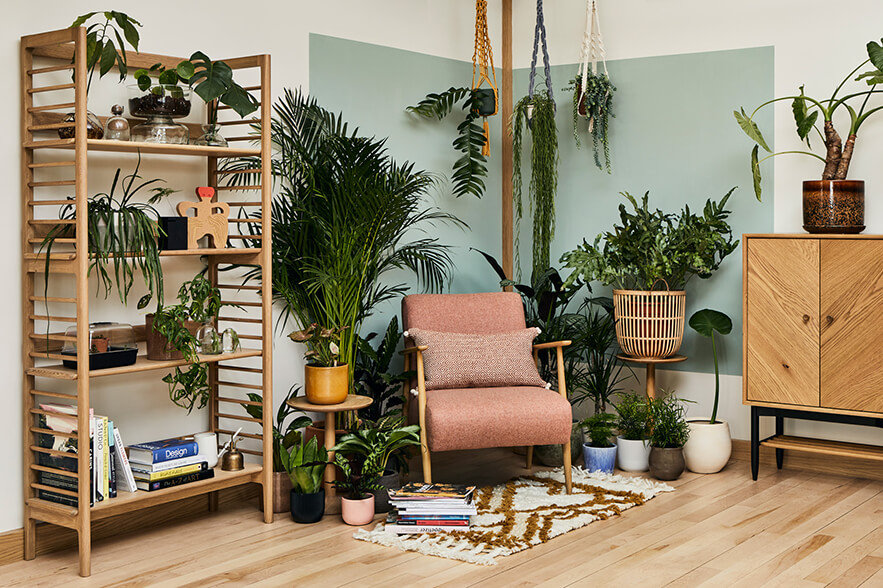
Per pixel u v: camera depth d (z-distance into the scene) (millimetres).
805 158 4641
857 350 4125
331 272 4074
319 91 4516
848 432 4523
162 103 3373
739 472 4578
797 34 4652
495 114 5242
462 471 4617
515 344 4312
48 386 3439
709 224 4570
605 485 4262
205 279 3725
